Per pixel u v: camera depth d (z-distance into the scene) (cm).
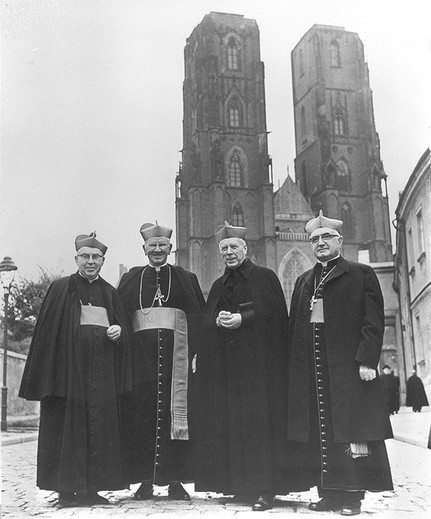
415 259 1179
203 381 700
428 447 1031
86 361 691
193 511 627
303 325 664
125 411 707
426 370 1145
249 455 652
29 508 653
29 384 682
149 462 694
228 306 705
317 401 646
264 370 672
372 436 616
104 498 686
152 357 716
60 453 672
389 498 696
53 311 698
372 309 647
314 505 644
